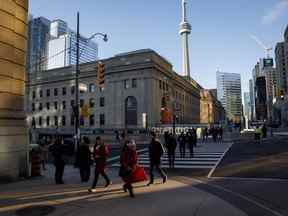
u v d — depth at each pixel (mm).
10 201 8625
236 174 13234
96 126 68562
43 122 77750
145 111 62875
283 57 87438
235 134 40750
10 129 12602
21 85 13797
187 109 97188
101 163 10117
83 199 8781
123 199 8719
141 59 65312
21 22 13969
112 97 67312
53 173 14648
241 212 7238
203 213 7168
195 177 12883
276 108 120625
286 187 10086
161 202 8289
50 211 7559
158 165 11336
